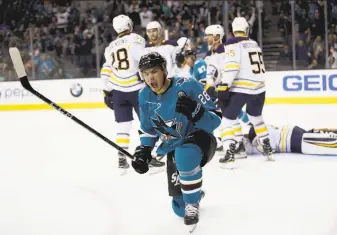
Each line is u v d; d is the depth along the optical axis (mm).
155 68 2598
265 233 2840
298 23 9891
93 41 10820
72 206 3477
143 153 2885
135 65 4453
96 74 10008
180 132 2820
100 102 9461
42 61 10039
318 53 9398
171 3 12727
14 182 4262
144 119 2863
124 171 4426
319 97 8289
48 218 3221
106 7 12703
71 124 7938
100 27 11344
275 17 10539
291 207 3299
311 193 3619
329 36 9414
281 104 8555
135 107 4527
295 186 3836
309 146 5020
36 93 2811
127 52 4438
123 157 4434
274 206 3336
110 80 4629
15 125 8102
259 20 10133
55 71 10039
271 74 8570
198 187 2875
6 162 5219
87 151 5688
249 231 2885
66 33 12125
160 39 5746
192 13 11844
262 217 3121
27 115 9172
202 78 5312
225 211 3270
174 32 11344
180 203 3100
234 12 11180
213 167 4633
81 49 10758
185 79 2748
